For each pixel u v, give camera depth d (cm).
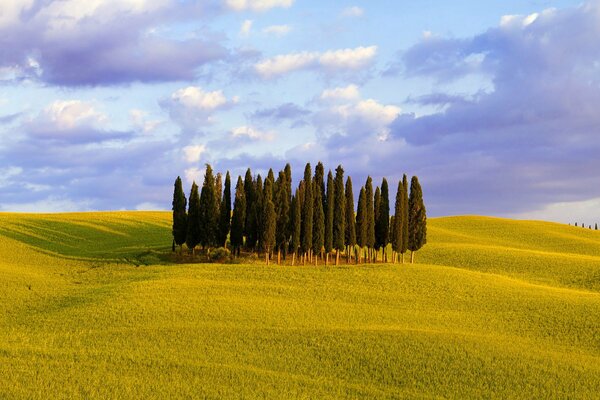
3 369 4581
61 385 4309
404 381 4734
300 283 7675
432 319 6406
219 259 9456
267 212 9162
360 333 5678
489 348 5384
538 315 6594
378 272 8200
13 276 8225
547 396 4572
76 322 6041
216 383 4500
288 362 5022
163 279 7775
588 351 5612
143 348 5206
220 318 6166
